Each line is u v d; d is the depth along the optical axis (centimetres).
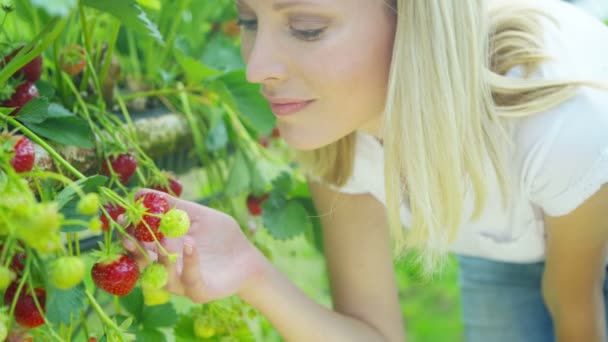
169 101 138
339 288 145
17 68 103
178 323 121
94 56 129
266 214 138
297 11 109
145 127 130
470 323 176
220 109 141
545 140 121
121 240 98
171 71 145
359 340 133
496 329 172
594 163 119
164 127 134
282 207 140
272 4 109
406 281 258
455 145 119
